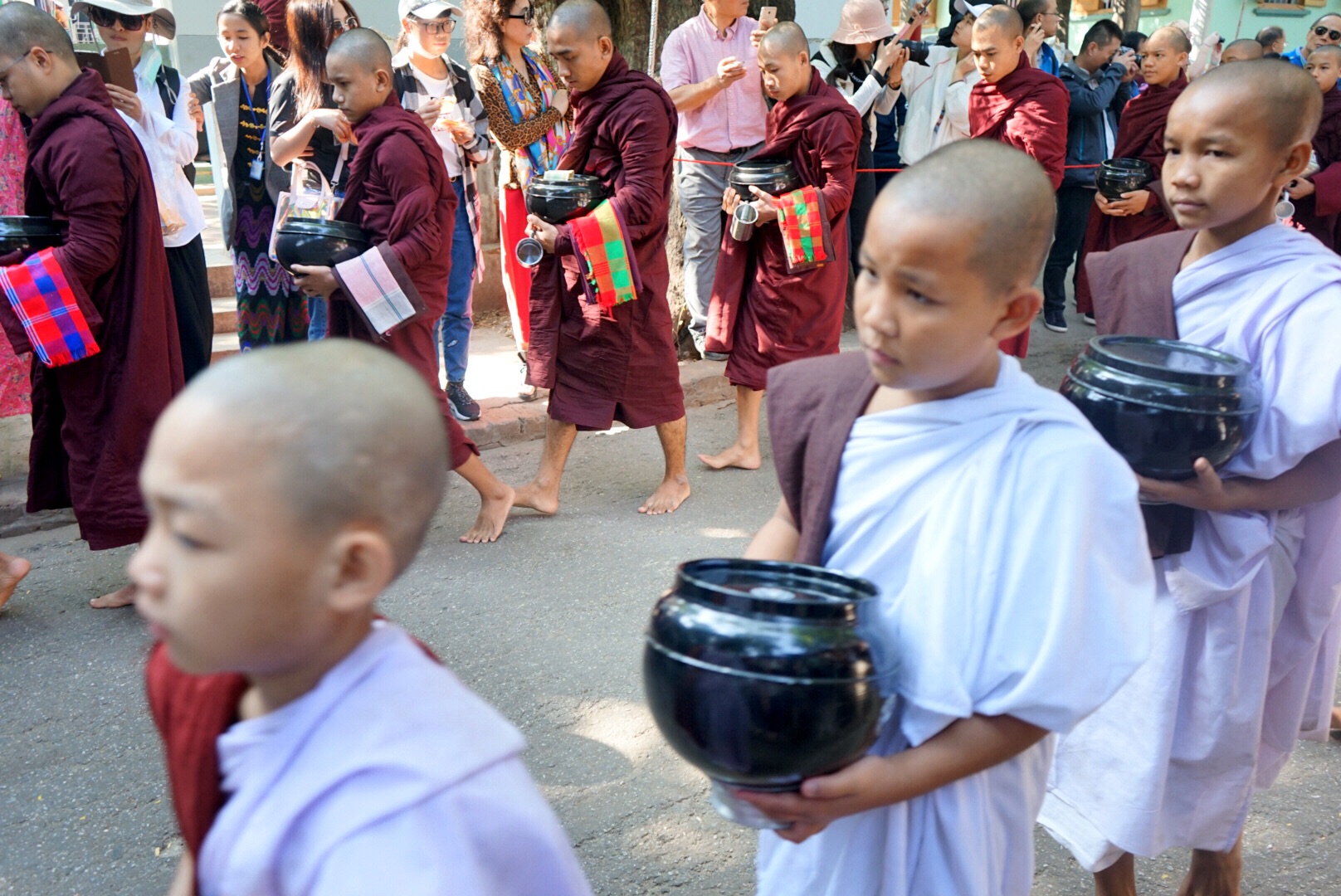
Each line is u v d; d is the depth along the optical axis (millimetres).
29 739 3076
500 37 5543
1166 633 2025
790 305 4902
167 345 3691
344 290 3846
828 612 1200
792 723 1178
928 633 1280
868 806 1277
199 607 929
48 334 3379
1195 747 2082
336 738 983
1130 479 1306
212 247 6926
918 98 7188
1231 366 1842
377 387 965
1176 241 2088
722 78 5633
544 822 1044
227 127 5086
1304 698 2316
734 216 4773
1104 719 2111
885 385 1338
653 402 4551
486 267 7570
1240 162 1874
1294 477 1945
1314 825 2766
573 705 3250
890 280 1239
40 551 4367
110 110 3500
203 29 9617
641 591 3977
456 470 4270
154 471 921
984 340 1273
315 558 934
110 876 2561
